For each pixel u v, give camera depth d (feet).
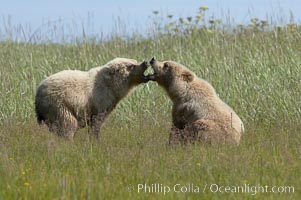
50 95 115.85
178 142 110.83
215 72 147.84
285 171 88.84
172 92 119.44
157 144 103.14
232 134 110.32
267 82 145.28
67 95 116.57
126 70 124.16
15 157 98.68
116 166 91.04
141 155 95.55
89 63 154.61
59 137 114.52
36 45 172.76
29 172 87.86
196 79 118.73
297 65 150.61
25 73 150.00
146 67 123.75
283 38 176.14
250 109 139.85
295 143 111.04
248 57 157.99
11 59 157.99
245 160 92.12
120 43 173.78
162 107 141.08
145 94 143.33
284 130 124.16
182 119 116.98
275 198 77.71
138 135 117.39
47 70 152.35
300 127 125.90
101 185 78.13
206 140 108.47
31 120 133.69
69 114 116.78
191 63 154.40
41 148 102.89
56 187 78.02
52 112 115.96
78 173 88.17
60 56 160.56
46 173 87.61
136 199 76.07
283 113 136.98
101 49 164.45
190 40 170.19
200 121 111.45
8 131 116.26
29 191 77.05
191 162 92.73
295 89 141.79
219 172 88.02
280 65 150.30
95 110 121.70
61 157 96.84
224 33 178.50
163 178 85.10
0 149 103.09
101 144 107.55
